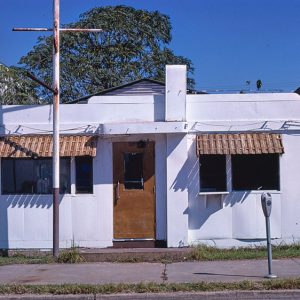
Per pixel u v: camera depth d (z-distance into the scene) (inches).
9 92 958.4
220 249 517.0
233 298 359.3
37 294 368.2
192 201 525.3
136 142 530.0
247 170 527.2
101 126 519.2
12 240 530.0
